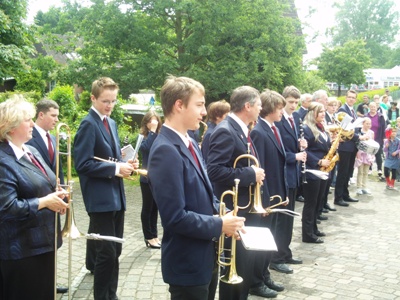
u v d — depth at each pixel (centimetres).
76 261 559
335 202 883
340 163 859
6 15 1552
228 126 386
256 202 385
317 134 635
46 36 1555
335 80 3169
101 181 414
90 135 411
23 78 1850
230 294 370
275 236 537
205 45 1280
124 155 467
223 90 1325
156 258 571
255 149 430
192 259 273
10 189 291
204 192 279
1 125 299
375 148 853
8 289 305
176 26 1410
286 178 513
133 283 487
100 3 1350
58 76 1455
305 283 496
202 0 1320
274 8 1409
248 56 1395
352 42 3231
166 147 264
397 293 472
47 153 439
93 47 1398
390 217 791
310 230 639
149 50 1355
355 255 590
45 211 311
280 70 1517
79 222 749
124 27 1324
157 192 260
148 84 1323
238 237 304
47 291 317
